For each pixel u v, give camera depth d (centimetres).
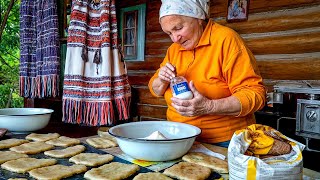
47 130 184
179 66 147
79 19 241
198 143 135
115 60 253
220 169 103
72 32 240
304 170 106
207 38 136
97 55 246
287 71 266
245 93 123
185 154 119
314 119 206
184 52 147
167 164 111
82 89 243
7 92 526
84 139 150
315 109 205
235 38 133
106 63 244
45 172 101
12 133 157
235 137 88
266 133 93
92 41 248
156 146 106
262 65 280
